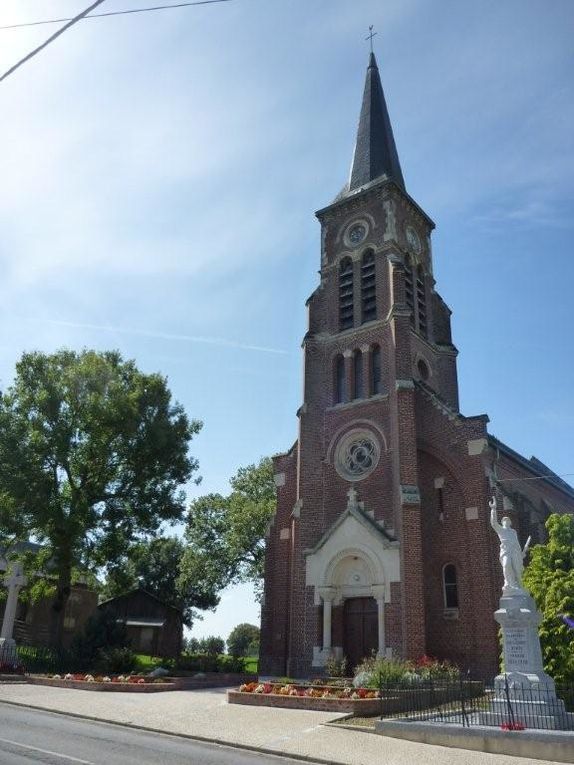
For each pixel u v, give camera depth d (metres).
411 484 28.59
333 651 27.94
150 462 37.41
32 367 36.69
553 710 15.84
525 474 37.62
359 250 36.47
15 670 28.12
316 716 18.33
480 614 26.64
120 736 15.09
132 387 38.62
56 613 34.50
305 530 31.16
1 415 34.75
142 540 38.41
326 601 28.78
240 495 50.75
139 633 53.50
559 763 13.26
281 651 30.17
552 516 22.25
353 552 28.95
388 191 36.72
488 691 22.92
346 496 31.00
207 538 51.50
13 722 16.16
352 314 35.34
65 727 15.89
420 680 20.48
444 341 37.72
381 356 33.00
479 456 28.92
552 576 20.27
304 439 33.16
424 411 31.22
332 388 34.03
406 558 27.20
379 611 27.27
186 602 69.69
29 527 34.38
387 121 44.22
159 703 20.73
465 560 28.25
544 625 19.41
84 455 35.97
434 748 14.64
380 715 18.45
